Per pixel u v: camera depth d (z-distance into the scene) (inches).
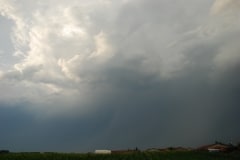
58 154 3198.8
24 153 3208.7
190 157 3491.6
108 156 3280.0
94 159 3095.5
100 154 3388.3
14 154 3110.2
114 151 4072.3
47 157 3031.5
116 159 3166.8
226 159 3526.1
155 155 3503.9
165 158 3380.9
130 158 3289.9
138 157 3358.8
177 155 3563.0
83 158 3095.5
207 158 3511.3
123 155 3398.1
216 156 3668.8
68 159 3016.7
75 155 3206.2
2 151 3395.7
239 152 4163.4
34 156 3043.8
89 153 3398.1
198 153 3774.6
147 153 3592.5
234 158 3641.7
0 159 2854.3
